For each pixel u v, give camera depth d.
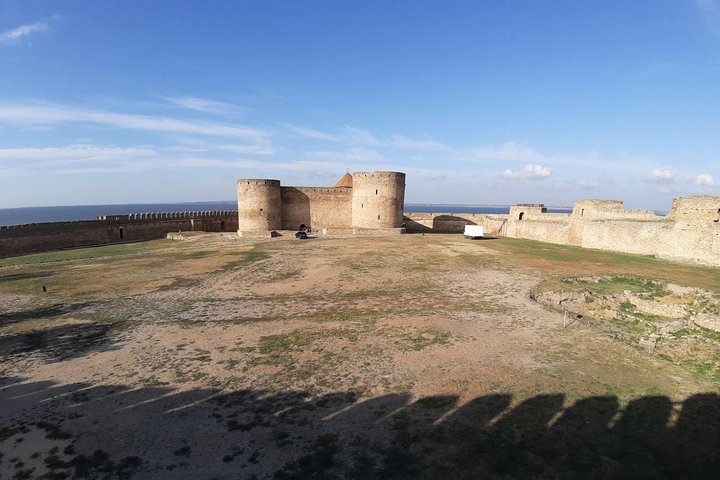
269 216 45.56
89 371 10.30
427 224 52.44
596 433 7.19
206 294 18.27
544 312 14.81
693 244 24.89
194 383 9.54
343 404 8.43
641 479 6.04
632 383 9.11
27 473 6.48
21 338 12.83
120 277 21.97
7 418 8.16
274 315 14.92
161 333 13.10
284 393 8.96
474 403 8.32
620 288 19.20
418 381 9.38
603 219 34.31
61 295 18.23
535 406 8.14
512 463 6.43
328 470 6.41
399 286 19.06
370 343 11.82
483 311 14.95
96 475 6.42
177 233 45.84
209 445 7.14
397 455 6.72
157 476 6.38
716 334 13.07
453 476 6.18
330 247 33.31
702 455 6.57
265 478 6.27
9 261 29.86
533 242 37.62
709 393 8.61
